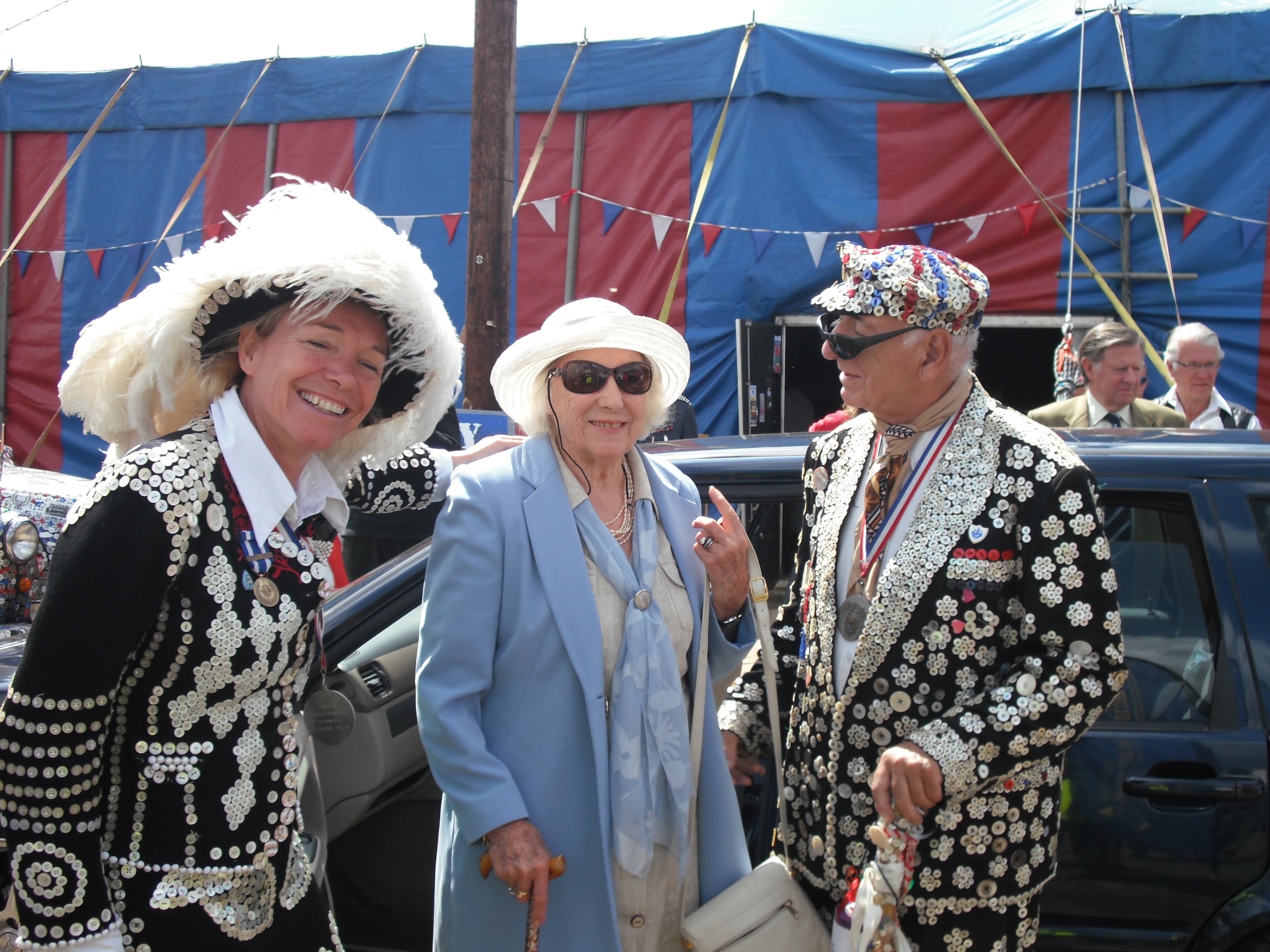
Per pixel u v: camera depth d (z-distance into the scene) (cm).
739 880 178
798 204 703
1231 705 201
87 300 855
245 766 136
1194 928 195
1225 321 650
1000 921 162
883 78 683
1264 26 629
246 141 812
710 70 709
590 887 170
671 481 195
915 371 165
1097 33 650
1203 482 213
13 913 133
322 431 143
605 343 175
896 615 162
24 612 378
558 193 746
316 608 143
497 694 173
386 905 219
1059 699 151
